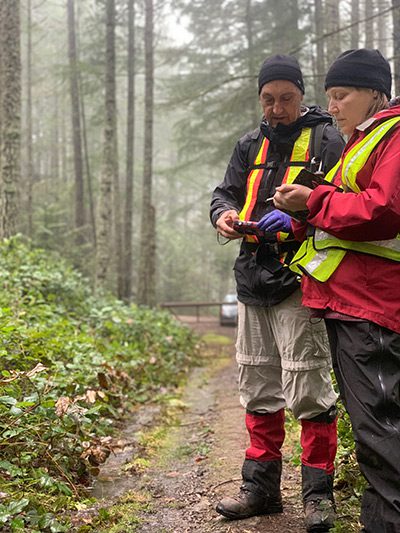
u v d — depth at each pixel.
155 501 3.53
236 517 3.07
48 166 45.72
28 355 4.84
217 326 21.47
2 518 2.69
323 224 2.22
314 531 2.75
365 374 2.20
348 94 2.37
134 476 4.03
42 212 20.55
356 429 2.20
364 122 2.28
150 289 18.08
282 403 3.11
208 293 40.12
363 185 2.23
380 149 2.18
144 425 5.44
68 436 3.62
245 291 3.05
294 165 2.94
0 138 10.62
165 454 4.55
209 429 5.20
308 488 2.87
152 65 18.97
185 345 11.56
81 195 23.52
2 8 10.28
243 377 3.13
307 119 2.93
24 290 8.26
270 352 3.07
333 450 2.90
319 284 2.35
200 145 20.06
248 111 18.73
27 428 3.47
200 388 8.10
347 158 2.27
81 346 5.94
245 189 3.20
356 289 2.24
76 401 4.12
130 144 21.27
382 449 2.13
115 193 21.14
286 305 2.89
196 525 3.13
